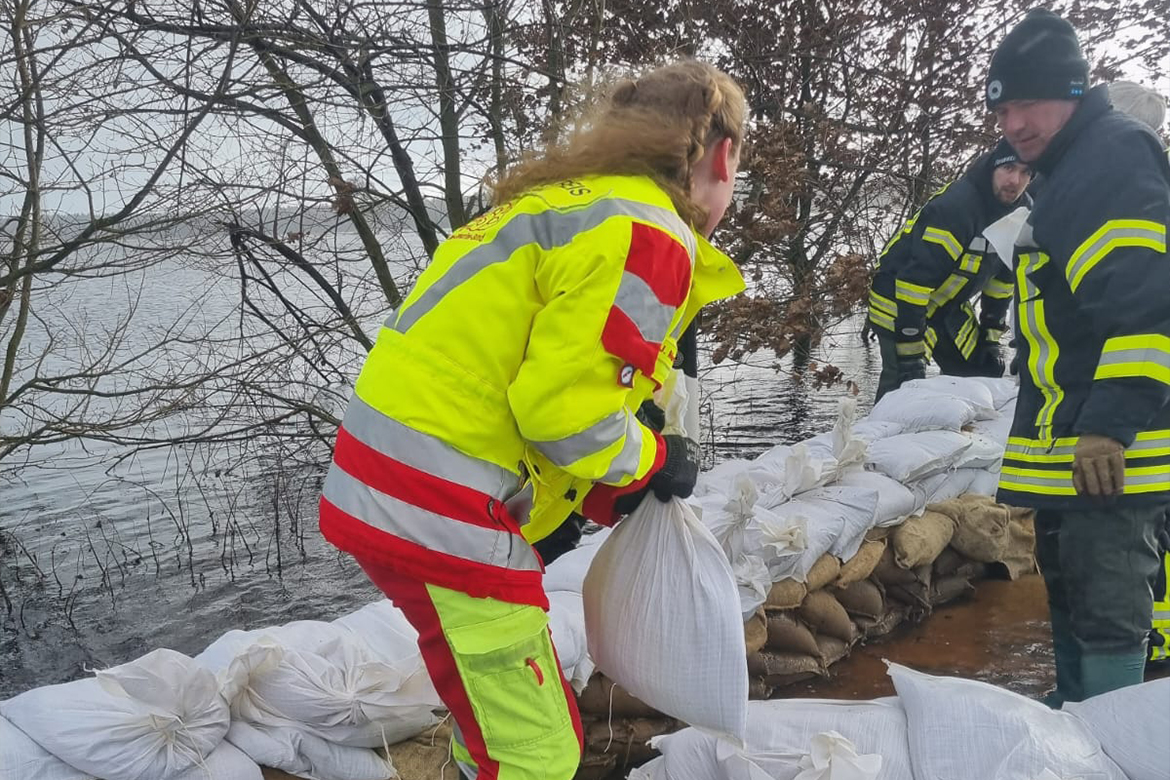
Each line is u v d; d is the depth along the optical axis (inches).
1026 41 92.3
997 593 151.8
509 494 61.1
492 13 226.4
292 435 243.3
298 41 200.8
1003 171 173.5
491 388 58.4
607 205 57.5
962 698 81.0
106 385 275.0
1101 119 91.4
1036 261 96.2
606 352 55.6
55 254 209.2
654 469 65.1
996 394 196.5
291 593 226.2
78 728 73.4
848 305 281.6
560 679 64.1
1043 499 95.3
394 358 59.9
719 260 66.2
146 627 209.9
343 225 245.8
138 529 266.8
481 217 66.1
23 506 288.4
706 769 83.1
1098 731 78.4
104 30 181.2
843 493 133.3
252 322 246.1
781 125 289.9
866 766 74.9
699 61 69.0
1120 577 91.8
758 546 116.0
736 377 433.4
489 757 60.7
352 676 85.8
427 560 57.8
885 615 138.7
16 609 218.4
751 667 116.4
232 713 82.4
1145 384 84.1
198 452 298.5
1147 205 84.8
